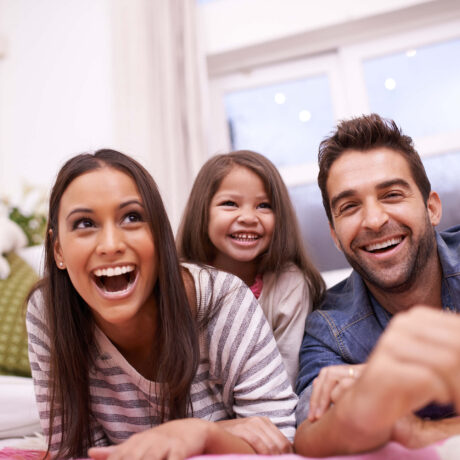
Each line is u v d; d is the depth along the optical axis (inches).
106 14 98.7
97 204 30.6
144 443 23.0
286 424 32.1
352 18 86.0
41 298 36.3
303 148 92.0
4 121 100.5
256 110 95.5
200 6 94.5
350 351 37.8
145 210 31.9
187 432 24.2
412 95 87.2
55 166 96.9
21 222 79.4
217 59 94.6
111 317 31.1
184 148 85.8
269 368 34.2
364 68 90.2
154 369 34.9
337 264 85.0
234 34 92.0
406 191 36.1
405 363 16.7
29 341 36.8
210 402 35.8
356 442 20.0
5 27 103.8
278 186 53.5
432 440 24.5
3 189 97.7
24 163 98.3
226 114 96.7
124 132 88.9
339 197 37.3
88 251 30.5
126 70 90.9
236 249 51.3
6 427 43.7
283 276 50.6
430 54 87.4
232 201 52.4
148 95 88.5
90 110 96.5
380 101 88.5
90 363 35.1
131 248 31.0
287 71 94.4
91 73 97.5
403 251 35.8
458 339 16.5
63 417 34.4
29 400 44.6
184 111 87.4
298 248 53.7
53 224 33.8
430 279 37.4
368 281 38.0
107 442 37.4
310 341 40.8
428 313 17.6
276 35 89.7
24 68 101.5
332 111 91.7
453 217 80.7
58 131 97.7
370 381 17.4
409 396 17.0
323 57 93.3
